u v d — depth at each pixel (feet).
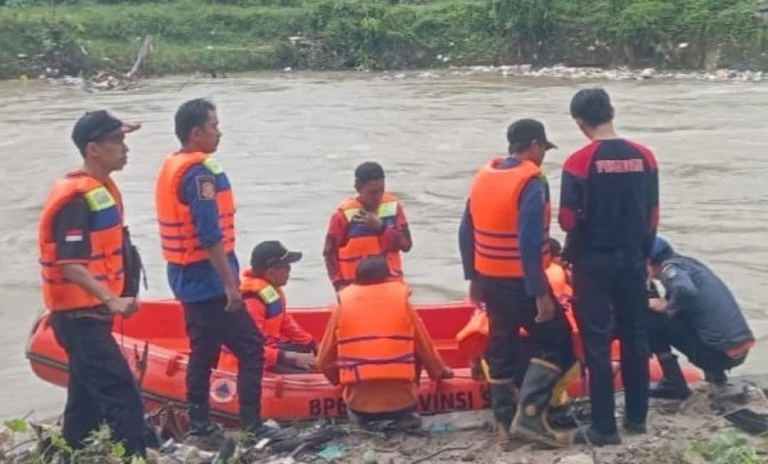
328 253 25.11
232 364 25.40
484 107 97.40
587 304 20.39
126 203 59.11
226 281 20.89
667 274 22.76
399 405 22.43
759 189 58.34
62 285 18.38
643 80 120.16
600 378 20.44
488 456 20.53
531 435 20.65
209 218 20.71
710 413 22.67
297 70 142.00
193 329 21.74
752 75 120.67
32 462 19.56
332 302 38.70
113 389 18.76
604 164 19.89
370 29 142.20
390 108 98.78
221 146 79.56
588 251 20.24
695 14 129.29
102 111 18.70
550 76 127.24
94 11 146.30
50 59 134.62
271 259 24.45
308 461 20.99
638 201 20.06
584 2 137.08
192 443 22.02
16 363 32.58
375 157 73.31
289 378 24.16
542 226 19.94
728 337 22.70
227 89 119.55
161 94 115.44
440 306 27.48
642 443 20.57
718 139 75.66
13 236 51.55
